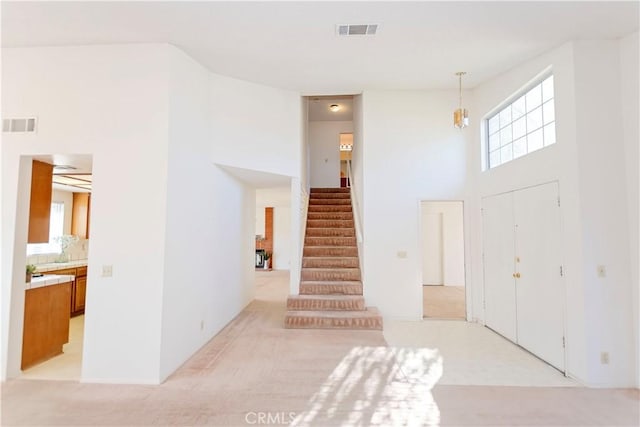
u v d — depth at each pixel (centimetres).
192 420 257
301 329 488
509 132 467
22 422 253
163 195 332
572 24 316
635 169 319
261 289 828
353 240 651
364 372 344
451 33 343
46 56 347
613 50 336
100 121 340
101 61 346
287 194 781
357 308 516
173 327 345
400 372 345
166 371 329
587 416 265
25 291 350
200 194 410
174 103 352
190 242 384
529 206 406
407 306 544
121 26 317
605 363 318
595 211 326
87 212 677
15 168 340
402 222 550
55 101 343
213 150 442
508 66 430
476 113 534
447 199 549
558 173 356
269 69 437
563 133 349
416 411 271
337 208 757
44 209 375
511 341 441
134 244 329
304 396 294
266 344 425
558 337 355
